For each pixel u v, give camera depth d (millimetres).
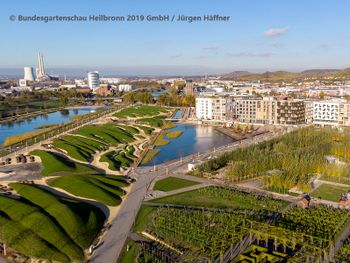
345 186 174375
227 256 108875
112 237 122125
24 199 148625
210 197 159250
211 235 121500
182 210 143000
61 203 138125
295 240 112375
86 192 158375
